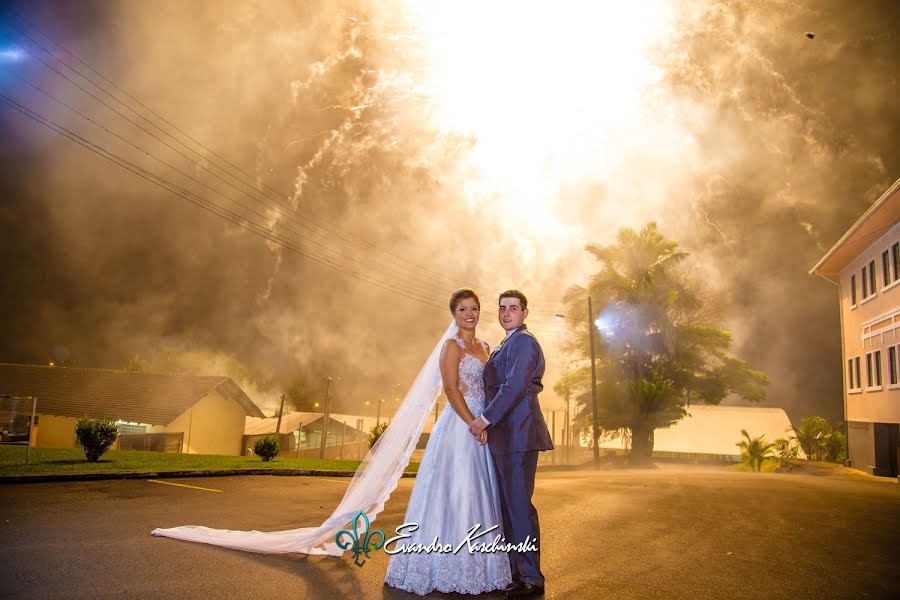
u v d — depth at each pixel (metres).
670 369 39.09
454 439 4.46
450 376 4.47
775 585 4.50
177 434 32.41
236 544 5.12
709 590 4.32
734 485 13.16
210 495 8.52
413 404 5.11
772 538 6.45
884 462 25.36
